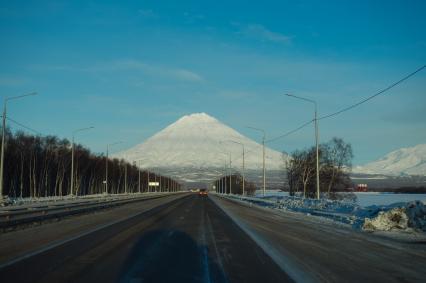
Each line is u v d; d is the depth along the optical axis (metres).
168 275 12.98
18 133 92.50
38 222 30.94
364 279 12.58
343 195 94.12
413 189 163.38
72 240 21.03
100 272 13.29
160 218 36.91
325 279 12.55
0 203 41.75
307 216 40.12
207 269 13.96
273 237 23.05
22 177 88.12
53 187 110.69
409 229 26.27
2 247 18.52
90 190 126.75
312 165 98.56
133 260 15.49
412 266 14.64
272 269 14.02
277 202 62.31
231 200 93.00
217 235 23.94
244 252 17.69
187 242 20.78
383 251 18.05
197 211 48.66
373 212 32.91
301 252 17.72
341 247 19.23
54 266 14.20
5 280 12.09
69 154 108.38
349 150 98.19
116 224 30.44
